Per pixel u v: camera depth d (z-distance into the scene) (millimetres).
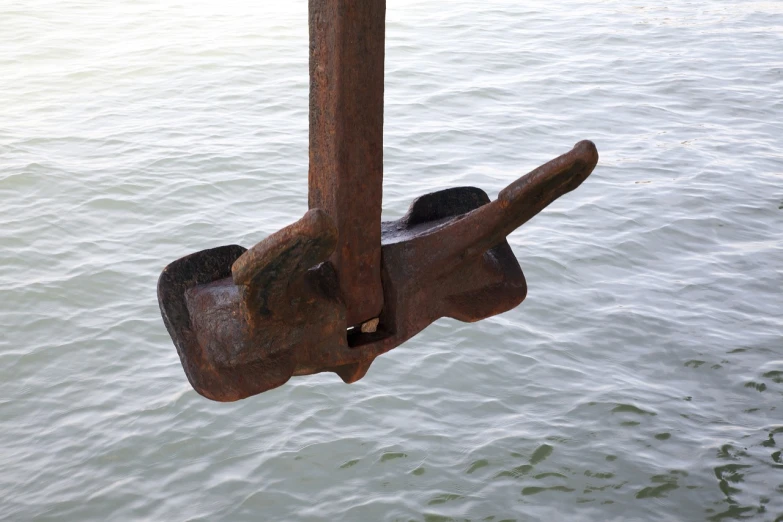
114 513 7551
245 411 8688
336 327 2131
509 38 20266
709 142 14711
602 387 9008
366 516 7512
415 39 19828
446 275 2256
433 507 7590
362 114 2080
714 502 7676
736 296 10531
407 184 12852
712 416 8680
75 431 8406
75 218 11820
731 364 9367
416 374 9180
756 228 12008
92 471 7969
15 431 8391
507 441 8281
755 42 20453
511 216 2084
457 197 2568
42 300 10141
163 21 21312
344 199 2105
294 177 13008
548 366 9312
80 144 14055
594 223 11984
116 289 10414
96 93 16453
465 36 20219
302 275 1950
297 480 7891
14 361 9250
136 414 8594
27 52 18828
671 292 10586
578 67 18281
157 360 9352
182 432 8398
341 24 1995
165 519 7500
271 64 17984
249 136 14383
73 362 9281
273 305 1987
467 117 15375
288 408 8750
